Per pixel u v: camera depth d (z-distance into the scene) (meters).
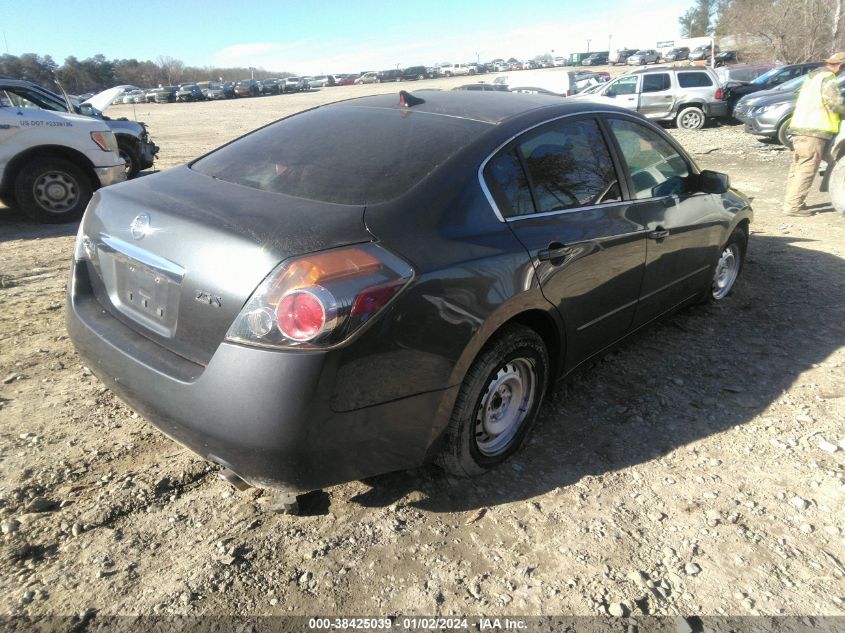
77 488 2.70
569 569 2.38
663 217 3.68
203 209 2.42
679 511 2.70
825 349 4.18
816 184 10.34
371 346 2.15
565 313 2.98
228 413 2.10
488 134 2.83
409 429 2.37
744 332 4.46
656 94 18.25
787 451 3.11
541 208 2.92
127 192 2.77
